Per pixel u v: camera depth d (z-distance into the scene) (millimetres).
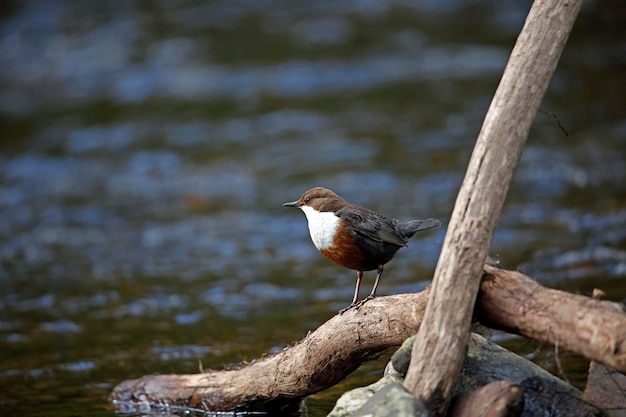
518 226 13078
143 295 11453
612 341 4633
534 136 17172
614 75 19984
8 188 16484
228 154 17531
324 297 10867
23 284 12039
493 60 21141
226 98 20328
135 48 23000
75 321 10422
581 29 23094
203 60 22156
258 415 7180
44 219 15055
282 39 23094
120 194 16109
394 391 5000
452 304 5121
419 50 22062
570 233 12523
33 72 22672
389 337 5875
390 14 24453
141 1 25875
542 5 5734
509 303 5121
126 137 18703
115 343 9516
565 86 19609
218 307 10781
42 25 24812
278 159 17109
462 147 16812
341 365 6324
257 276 12109
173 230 14375
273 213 14859
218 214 15023
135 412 7441
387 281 11242
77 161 17625
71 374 8555
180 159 17500
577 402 5477
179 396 7414
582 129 17188
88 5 25672
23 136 19109
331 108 19516
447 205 14047
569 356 7668
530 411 5465
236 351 8867
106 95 21047
